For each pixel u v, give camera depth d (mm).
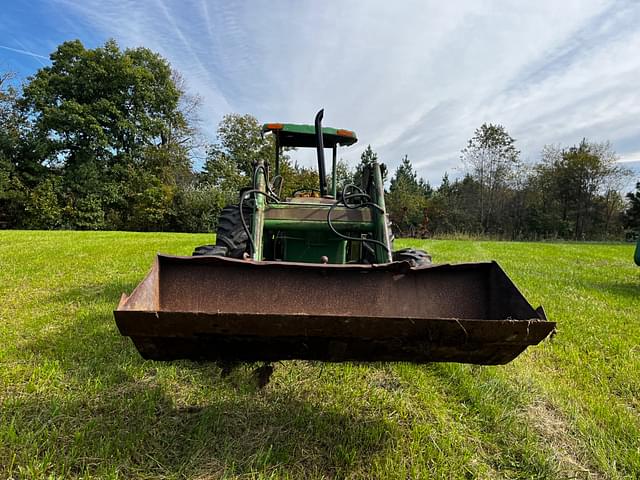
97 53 28109
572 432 2213
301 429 2164
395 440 2102
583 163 31875
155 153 29859
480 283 2275
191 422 2199
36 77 27906
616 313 4688
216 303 2156
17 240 11570
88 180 26734
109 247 9898
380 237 3064
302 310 2207
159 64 30828
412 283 2277
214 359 1824
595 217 32844
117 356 2945
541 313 1734
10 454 1837
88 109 27109
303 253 3498
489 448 2068
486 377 2836
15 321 3707
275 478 1767
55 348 3059
